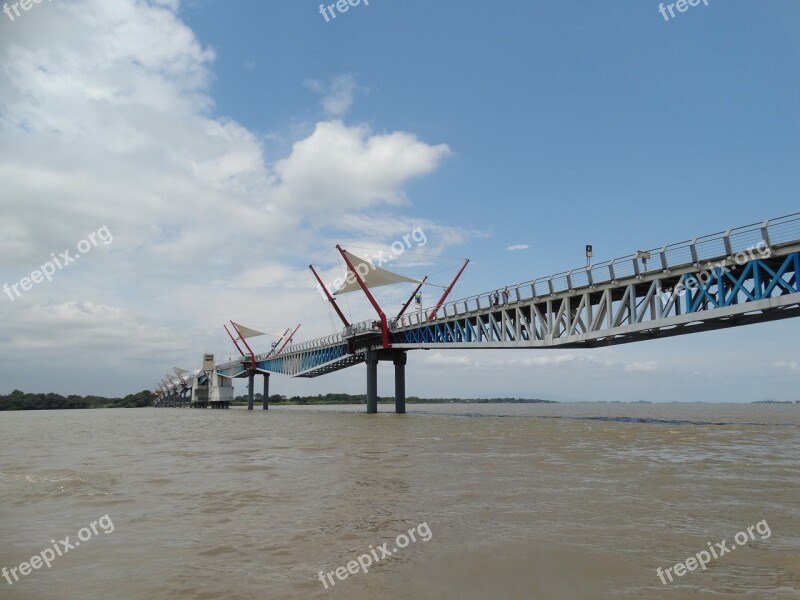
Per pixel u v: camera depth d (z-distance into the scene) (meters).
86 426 68.25
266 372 158.00
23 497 17.33
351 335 91.12
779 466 21.09
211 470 22.64
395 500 15.58
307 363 118.06
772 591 8.62
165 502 16.09
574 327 52.69
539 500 15.15
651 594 8.56
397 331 83.50
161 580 9.52
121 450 32.94
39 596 8.89
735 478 18.38
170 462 25.89
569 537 11.59
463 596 8.58
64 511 15.23
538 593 8.66
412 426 50.75
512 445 29.80
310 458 26.06
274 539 11.93
